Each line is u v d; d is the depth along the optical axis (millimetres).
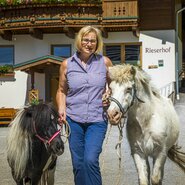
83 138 5457
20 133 5152
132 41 23766
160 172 6027
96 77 5422
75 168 5387
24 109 5297
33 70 21453
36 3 22375
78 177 5406
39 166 5266
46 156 5293
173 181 8148
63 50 23953
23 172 5238
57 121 5184
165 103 6512
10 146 5270
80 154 5426
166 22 23672
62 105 5551
